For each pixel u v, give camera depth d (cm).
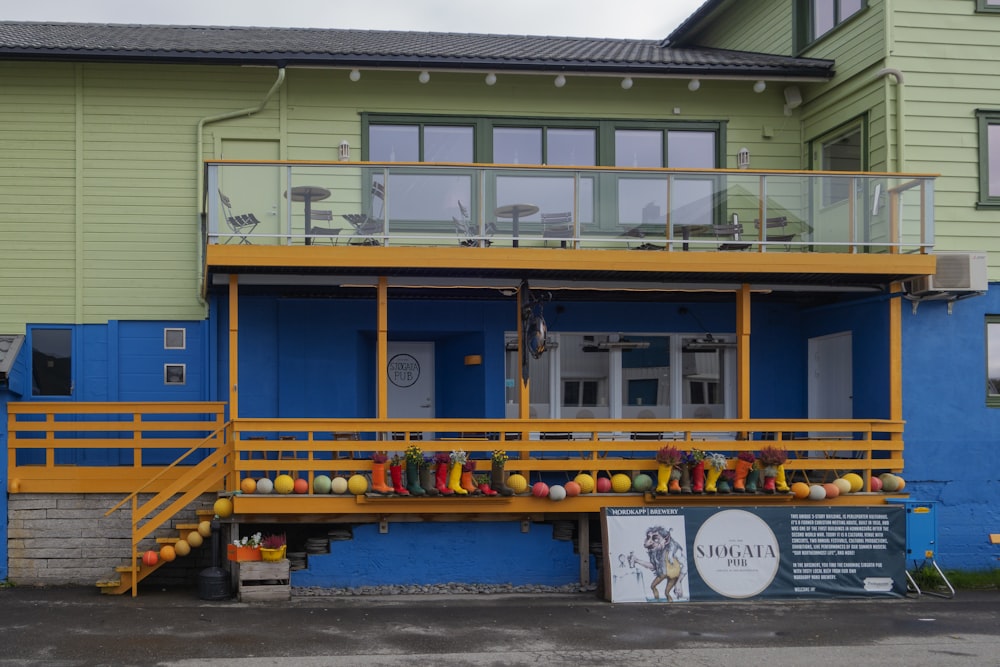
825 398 1524
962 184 1402
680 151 1549
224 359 1445
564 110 1523
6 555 1259
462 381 1505
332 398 1450
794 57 1614
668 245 1299
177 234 1455
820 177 1318
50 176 1443
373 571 1204
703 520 1184
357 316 1460
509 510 1214
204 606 1118
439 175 1266
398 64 1425
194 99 1465
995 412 1366
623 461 1243
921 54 1401
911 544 1240
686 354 1538
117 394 1434
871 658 917
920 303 1362
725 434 1519
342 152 1450
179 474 1286
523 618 1067
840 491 1270
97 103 1452
